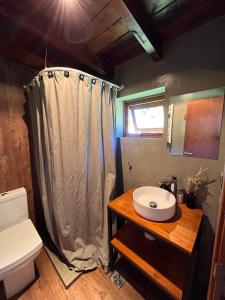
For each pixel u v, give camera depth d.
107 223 1.44
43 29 1.12
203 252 1.27
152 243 1.37
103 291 1.29
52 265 1.53
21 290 1.30
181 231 0.99
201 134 1.19
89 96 1.38
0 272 1.05
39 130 1.47
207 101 1.14
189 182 1.21
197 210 1.22
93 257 1.52
